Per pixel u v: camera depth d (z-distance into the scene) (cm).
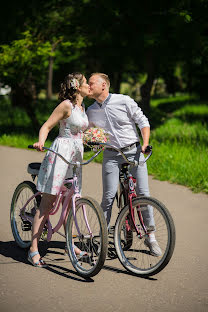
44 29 2280
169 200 978
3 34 2295
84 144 605
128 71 2742
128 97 626
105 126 628
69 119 576
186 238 729
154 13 2189
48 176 584
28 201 655
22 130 2322
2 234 741
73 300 509
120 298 516
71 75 576
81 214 600
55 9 2286
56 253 658
